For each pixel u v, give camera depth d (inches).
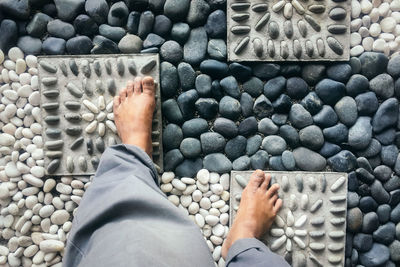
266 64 36.9
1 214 38.0
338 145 37.3
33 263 37.9
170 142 37.2
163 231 26.1
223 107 36.9
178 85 37.7
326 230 37.3
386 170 37.4
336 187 36.9
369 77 37.4
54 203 37.7
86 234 27.5
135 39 37.0
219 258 38.0
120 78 37.0
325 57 36.6
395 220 37.9
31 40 37.2
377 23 37.7
